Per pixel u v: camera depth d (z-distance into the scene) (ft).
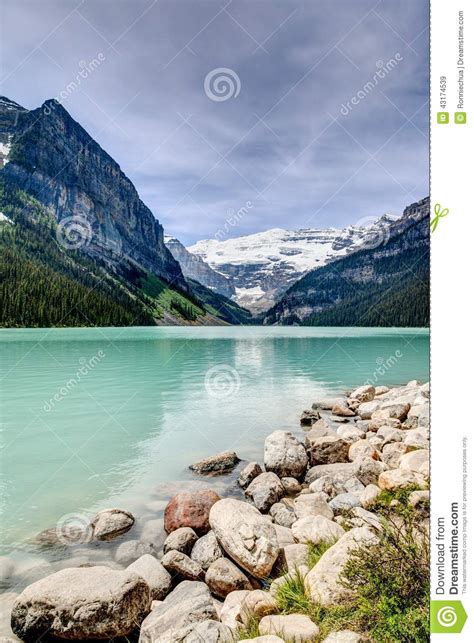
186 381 72.18
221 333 325.62
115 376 77.82
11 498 25.17
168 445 36.14
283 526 20.53
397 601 10.67
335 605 12.35
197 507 21.24
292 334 308.81
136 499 25.18
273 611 13.48
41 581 14.62
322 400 52.24
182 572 17.07
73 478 28.53
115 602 13.66
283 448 29.81
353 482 25.96
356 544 14.25
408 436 32.30
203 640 11.60
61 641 13.57
